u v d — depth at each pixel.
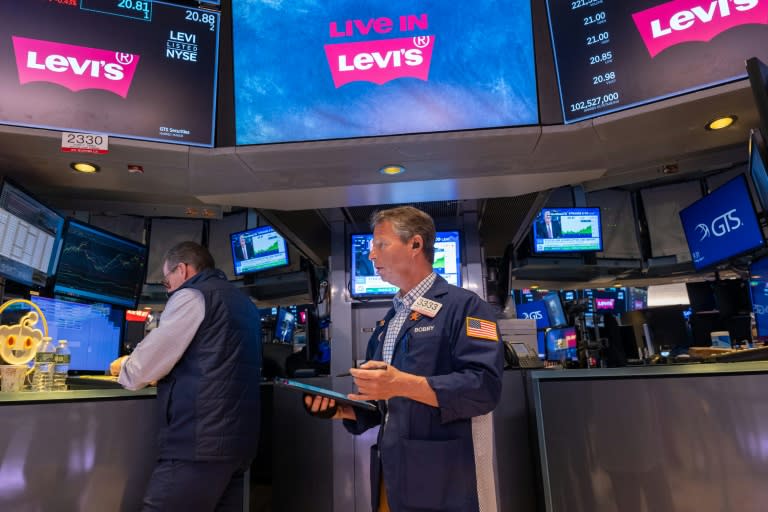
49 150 2.70
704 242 4.84
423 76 2.78
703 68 2.50
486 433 1.39
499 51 2.79
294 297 8.63
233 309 2.02
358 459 3.40
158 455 2.06
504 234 4.98
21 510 1.67
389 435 1.35
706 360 2.79
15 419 1.70
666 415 2.21
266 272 7.86
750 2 2.47
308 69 2.84
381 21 2.85
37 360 2.02
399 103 2.77
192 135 2.78
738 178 4.20
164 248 7.86
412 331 1.42
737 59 2.45
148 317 3.79
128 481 1.98
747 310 4.81
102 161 2.83
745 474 2.07
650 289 7.92
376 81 2.80
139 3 2.84
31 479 1.71
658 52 2.59
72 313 2.66
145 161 2.84
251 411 1.98
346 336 3.89
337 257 4.07
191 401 1.84
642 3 2.67
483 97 2.75
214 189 3.22
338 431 3.46
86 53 2.69
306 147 2.78
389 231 1.51
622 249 7.85
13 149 2.68
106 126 2.66
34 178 3.04
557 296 6.17
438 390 1.24
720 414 2.14
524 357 3.54
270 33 2.89
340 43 2.85
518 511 2.85
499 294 4.82
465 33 2.82
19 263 2.45
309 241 4.67
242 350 1.99
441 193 3.37
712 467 2.11
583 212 7.31
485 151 2.83
